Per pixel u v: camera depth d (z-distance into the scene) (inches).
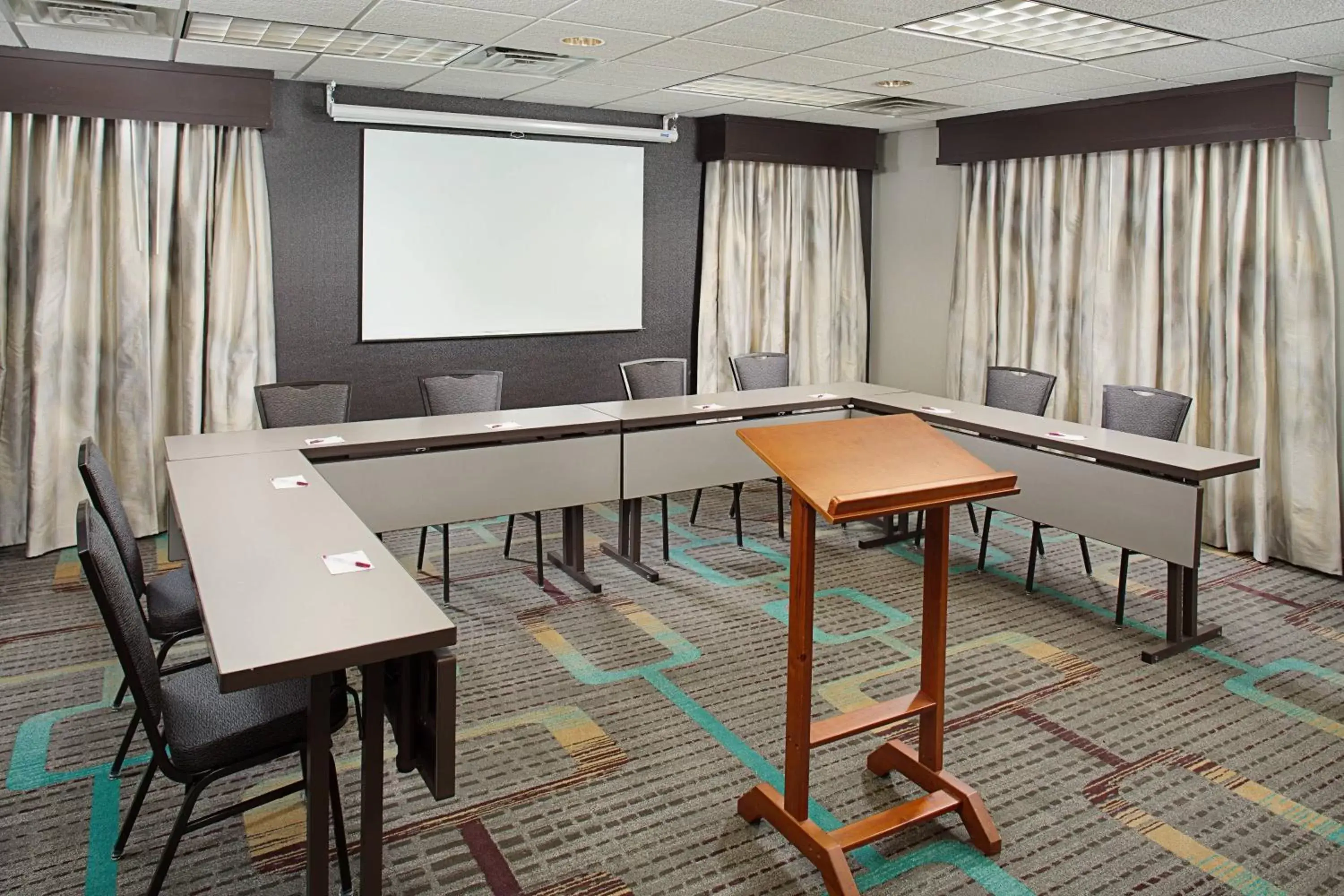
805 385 236.5
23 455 183.9
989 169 239.6
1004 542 197.9
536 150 230.4
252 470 130.2
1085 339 221.6
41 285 177.5
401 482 147.7
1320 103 177.5
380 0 133.3
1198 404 200.4
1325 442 180.7
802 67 177.6
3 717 121.6
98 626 150.9
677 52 166.2
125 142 182.2
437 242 221.8
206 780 79.5
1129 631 152.0
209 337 196.7
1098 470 149.3
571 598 165.3
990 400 199.9
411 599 82.7
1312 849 96.3
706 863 93.5
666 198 252.1
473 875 91.5
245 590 84.2
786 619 156.3
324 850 75.5
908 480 88.9
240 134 194.5
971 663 140.1
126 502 191.5
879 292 283.4
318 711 73.5
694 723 121.7
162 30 157.0
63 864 92.4
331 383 172.7
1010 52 162.1
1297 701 128.6
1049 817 101.7
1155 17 136.3
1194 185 197.0
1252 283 189.9
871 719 96.0
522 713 124.3
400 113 206.8
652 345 256.8
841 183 269.9
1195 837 98.3
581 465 162.9
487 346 232.7
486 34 153.3
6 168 173.2
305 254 208.4
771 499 231.8
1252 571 183.9
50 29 155.2
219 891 88.8
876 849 96.2
